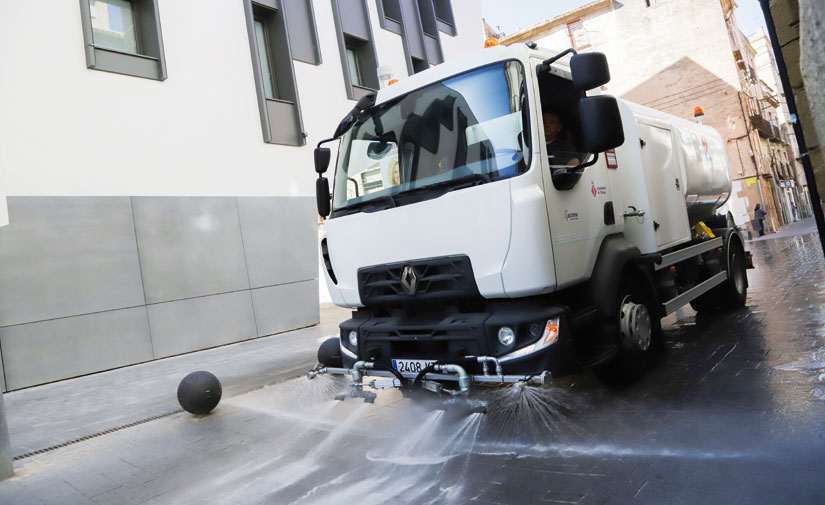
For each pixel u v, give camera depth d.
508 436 4.11
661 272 5.68
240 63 12.84
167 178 11.20
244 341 11.98
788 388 4.17
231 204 12.16
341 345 4.90
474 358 3.95
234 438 5.11
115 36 11.15
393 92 4.72
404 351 4.41
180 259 11.16
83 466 4.84
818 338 5.41
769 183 33.81
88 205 10.00
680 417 3.93
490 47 4.36
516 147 3.95
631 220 5.04
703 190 7.11
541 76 4.20
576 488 3.12
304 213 13.57
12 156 9.24
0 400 4.76
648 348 4.93
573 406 4.52
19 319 9.08
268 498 3.61
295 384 7.04
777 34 2.03
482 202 3.93
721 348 5.63
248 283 12.21
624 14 33.50
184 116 11.66
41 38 9.75
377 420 5.05
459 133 4.21
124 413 6.67
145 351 10.47
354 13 16.56
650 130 5.82
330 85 15.09
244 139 12.69
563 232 4.02
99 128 10.33
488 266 3.90
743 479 2.93
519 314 3.87
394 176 4.50
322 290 19.56
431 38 19.97
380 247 4.46
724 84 31.08
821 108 1.34
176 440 5.29
